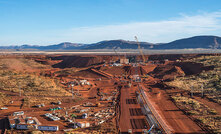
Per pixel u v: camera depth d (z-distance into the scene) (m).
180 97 96.94
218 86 104.12
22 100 92.25
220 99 87.44
